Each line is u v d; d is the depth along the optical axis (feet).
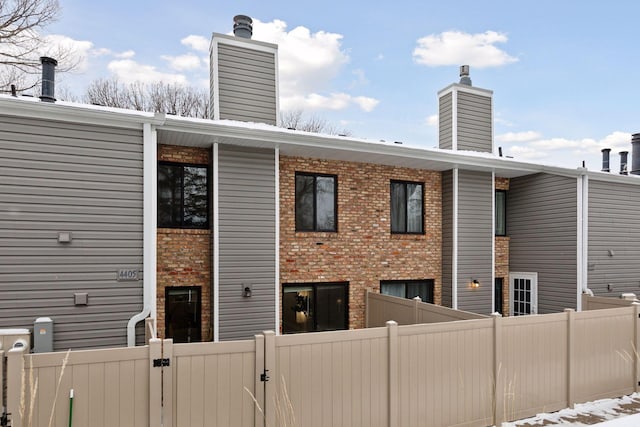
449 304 36.27
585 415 20.72
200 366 14.30
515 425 19.30
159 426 13.73
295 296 31.76
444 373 18.25
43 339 19.75
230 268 27.14
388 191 35.53
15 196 20.17
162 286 26.99
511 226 41.73
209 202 28.63
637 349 24.41
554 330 21.36
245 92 31.94
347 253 33.47
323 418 15.88
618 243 38.09
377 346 16.99
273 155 28.78
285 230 31.17
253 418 14.92
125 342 21.88
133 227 22.34
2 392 12.20
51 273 20.65
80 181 21.38
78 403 12.95
